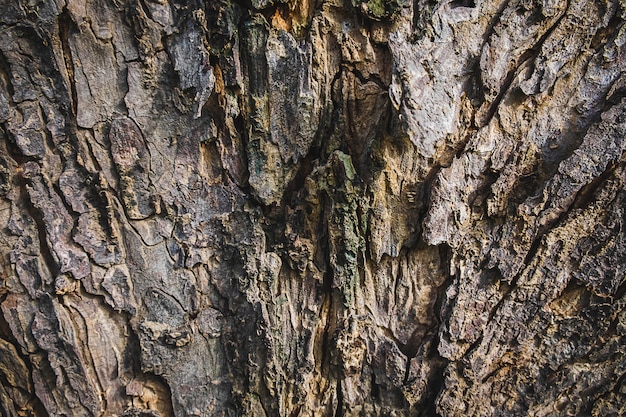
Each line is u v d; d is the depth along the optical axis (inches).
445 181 25.1
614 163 24.9
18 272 25.8
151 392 27.0
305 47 24.8
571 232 25.3
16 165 25.4
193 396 27.0
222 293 26.5
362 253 26.0
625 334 25.7
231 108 25.2
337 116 25.3
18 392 26.8
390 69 24.9
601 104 25.0
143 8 24.4
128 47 24.8
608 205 25.0
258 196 25.8
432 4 24.5
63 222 25.7
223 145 25.6
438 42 24.5
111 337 26.5
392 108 24.5
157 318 26.6
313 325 26.4
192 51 24.7
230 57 24.8
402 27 24.5
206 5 24.4
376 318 26.6
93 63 24.8
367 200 25.4
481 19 24.6
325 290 26.4
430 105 24.6
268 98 25.2
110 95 25.1
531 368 26.4
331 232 25.6
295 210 25.9
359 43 24.8
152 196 25.8
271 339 26.3
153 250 26.2
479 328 26.1
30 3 24.0
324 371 26.8
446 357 26.2
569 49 24.8
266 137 25.5
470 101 25.1
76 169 25.5
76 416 26.9
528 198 25.4
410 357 26.6
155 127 25.4
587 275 25.5
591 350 26.0
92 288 26.1
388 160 25.2
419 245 26.1
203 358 26.9
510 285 25.8
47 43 24.5
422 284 26.4
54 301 26.0
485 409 26.7
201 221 26.1
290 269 26.3
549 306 25.9
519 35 24.7
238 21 24.6
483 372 26.3
